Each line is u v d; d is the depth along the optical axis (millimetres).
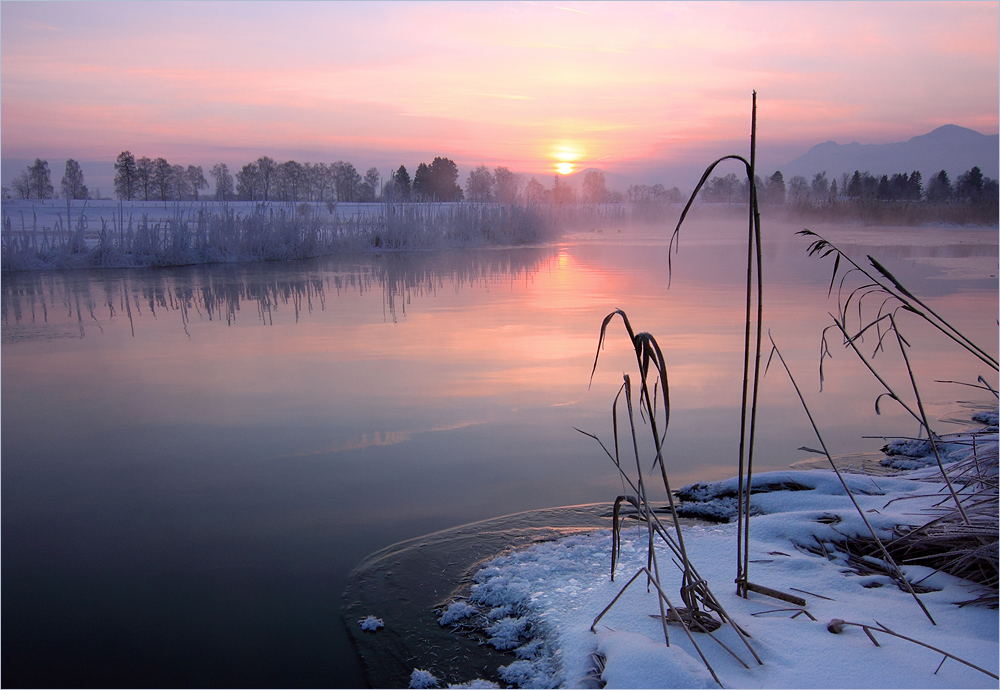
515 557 1901
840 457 2727
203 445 2867
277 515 2213
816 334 5020
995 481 2023
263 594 1753
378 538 2053
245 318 5867
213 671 1449
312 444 2871
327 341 4902
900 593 1604
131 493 2396
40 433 3027
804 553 1866
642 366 1392
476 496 2354
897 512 2031
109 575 1856
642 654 1302
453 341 4875
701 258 12156
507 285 8109
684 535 1999
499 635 1542
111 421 3182
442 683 1396
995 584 1577
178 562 1928
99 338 5062
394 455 2742
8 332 5273
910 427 3072
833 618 1469
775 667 1278
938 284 7926
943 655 1289
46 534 2098
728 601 1583
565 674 1361
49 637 1576
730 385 3770
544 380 3836
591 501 2316
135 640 1567
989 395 3580
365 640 1559
